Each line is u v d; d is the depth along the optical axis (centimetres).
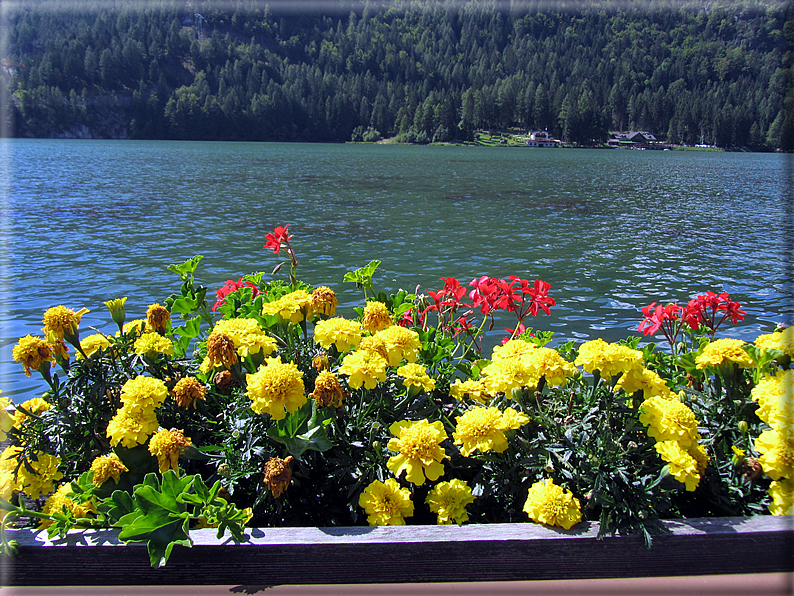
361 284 238
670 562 148
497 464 167
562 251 1224
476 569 145
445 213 1892
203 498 139
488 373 174
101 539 146
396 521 151
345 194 2486
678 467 143
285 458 154
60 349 180
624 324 680
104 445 176
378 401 180
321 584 145
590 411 164
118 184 2655
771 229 1595
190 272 221
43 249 1146
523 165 5409
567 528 147
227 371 191
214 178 3173
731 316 249
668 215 1909
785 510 151
